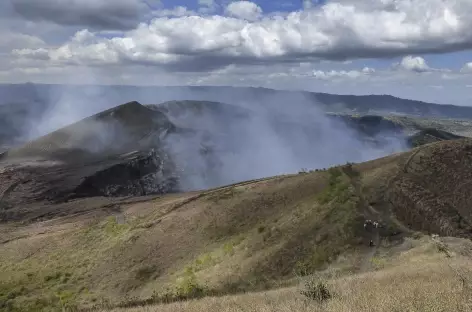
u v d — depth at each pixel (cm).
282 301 1364
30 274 5931
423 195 4644
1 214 13750
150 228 6594
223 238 5741
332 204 4838
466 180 4903
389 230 4066
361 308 912
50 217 12569
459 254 2581
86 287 5359
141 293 4797
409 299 920
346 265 3397
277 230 4925
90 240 7044
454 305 804
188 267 5128
